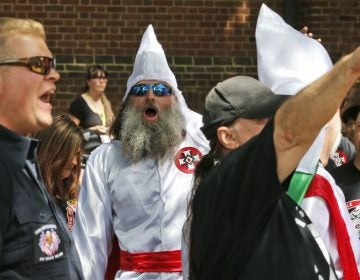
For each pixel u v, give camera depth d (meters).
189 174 5.94
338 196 4.29
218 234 3.47
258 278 3.48
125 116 6.03
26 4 13.29
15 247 3.51
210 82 13.54
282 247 3.52
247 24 13.71
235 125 4.05
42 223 3.59
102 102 12.13
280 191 3.27
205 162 4.11
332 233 4.05
